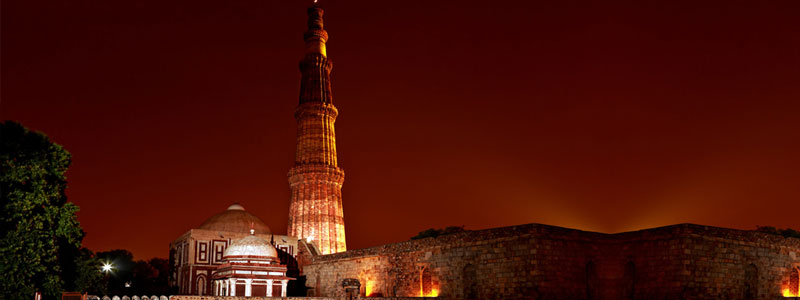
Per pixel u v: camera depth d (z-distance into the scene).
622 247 45.97
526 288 45.12
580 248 47.28
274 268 58.88
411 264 57.50
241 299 48.72
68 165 43.75
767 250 49.31
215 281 62.31
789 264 51.31
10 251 38.25
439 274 54.06
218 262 69.44
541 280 44.34
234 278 57.06
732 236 46.22
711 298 43.12
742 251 46.88
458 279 51.88
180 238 72.62
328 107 87.00
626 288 45.03
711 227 44.59
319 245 81.31
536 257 44.69
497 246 48.34
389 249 60.53
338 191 85.56
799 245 52.81
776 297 48.72
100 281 52.84
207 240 69.25
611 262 46.19
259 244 60.12
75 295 42.06
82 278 50.09
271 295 58.50
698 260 42.81
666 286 42.72
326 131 86.81
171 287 74.50
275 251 61.22
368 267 63.31
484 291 48.94
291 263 75.06
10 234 38.53
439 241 54.66
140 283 89.56
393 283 59.28
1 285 37.94
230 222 72.94
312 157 85.12
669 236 43.31
